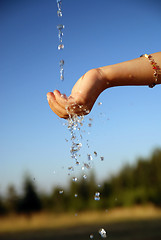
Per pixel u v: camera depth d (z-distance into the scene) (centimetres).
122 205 3678
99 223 3192
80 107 86
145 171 3878
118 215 3631
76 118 89
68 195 3588
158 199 3831
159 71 94
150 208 3775
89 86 86
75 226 3166
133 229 2394
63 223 3531
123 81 93
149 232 2089
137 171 3872
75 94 86
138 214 3609
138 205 3744
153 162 3919
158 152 3934
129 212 3612
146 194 3838
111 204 3628
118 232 2184
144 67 94
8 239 2548
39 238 2427
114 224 2991
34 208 3716
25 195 3747
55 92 87
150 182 3850
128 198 3697
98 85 88
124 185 3756
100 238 1930
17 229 3425
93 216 3528
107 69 91
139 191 3822
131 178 3812
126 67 92
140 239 1698
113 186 3697
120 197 3653
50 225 3541
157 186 3862
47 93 90
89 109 87
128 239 1711
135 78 93
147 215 3606
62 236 2412
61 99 84
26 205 3734
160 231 2103
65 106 85
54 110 89
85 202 3562
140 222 3081
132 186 3772
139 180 3825
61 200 3616
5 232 3188
